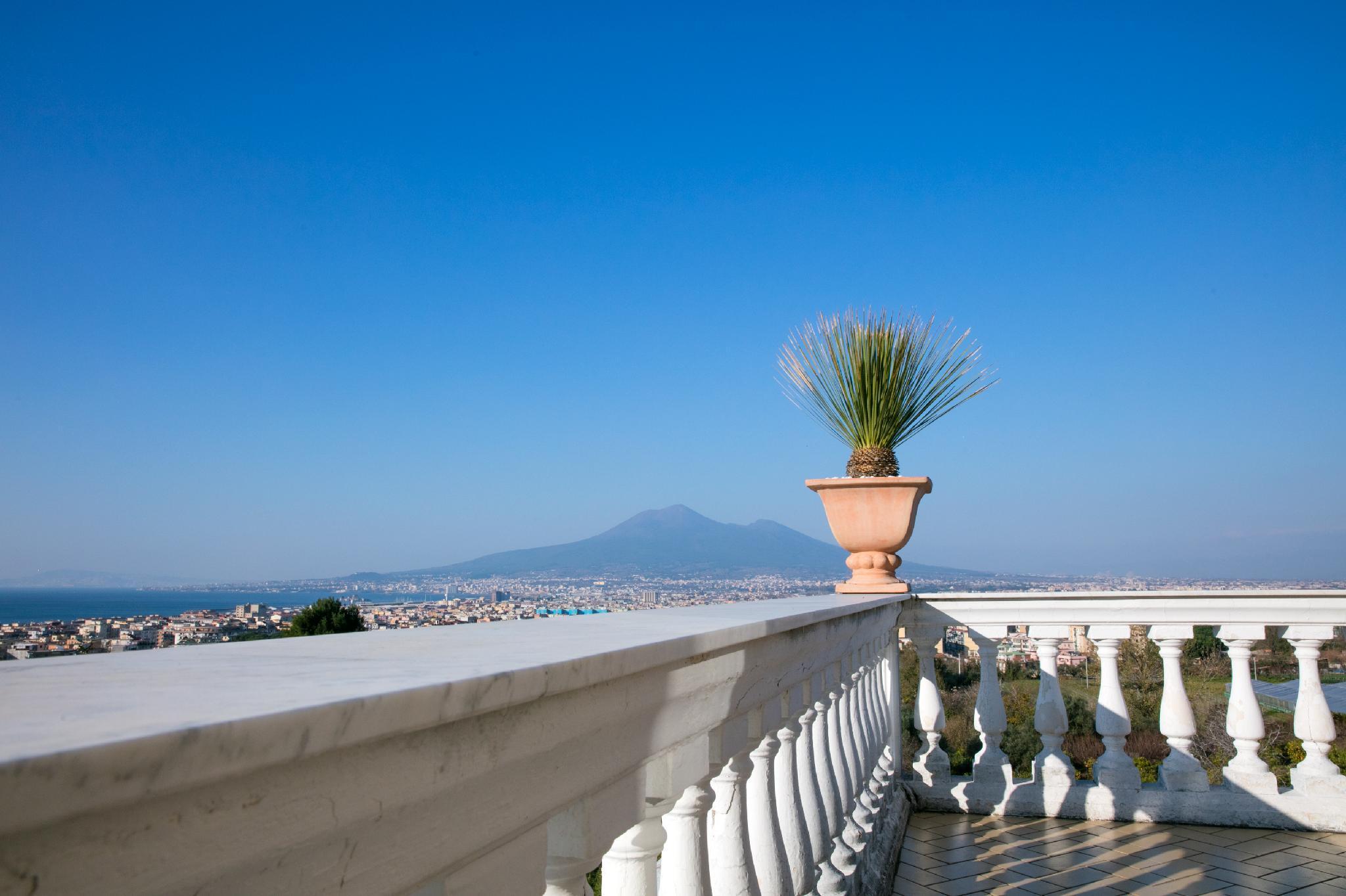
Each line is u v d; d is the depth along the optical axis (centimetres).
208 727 47
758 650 169
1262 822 420
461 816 78
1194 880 352
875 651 376
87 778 41
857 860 271
